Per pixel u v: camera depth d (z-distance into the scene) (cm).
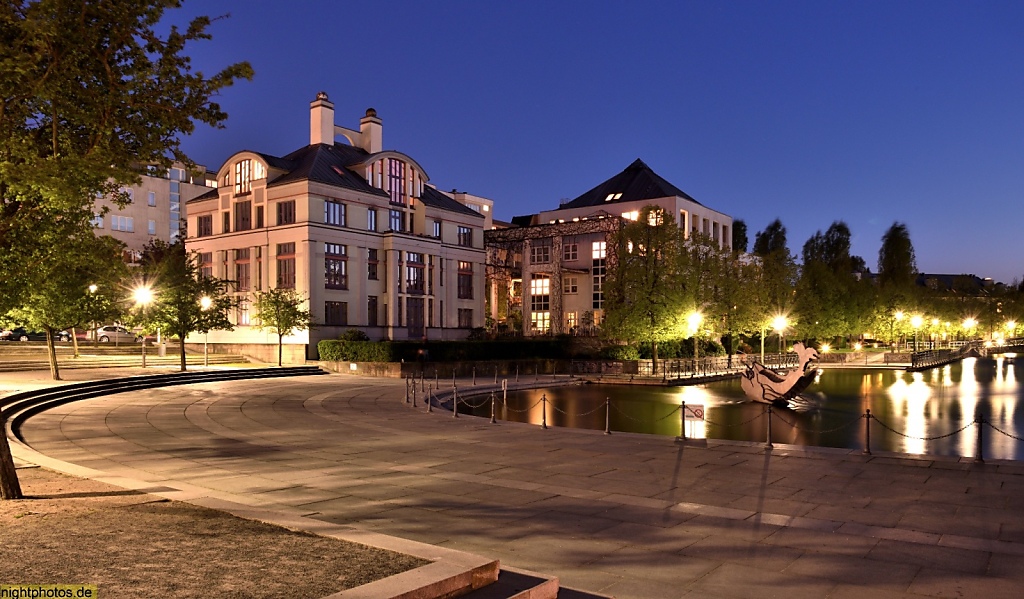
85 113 1031
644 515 1045
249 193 5341
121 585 590
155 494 1005
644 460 1531
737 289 5650
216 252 5522
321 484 1258
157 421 2155
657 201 6962
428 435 1930
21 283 1298
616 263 5728
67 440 1770
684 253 5081
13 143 989
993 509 1094
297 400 2870
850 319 7681
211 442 1766
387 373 4403
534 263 6894
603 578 766
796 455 1585
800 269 6819
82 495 999
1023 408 3184
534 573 700
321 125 5703
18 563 654
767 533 950
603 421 2678
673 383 4344
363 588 577
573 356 5575
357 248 5300
